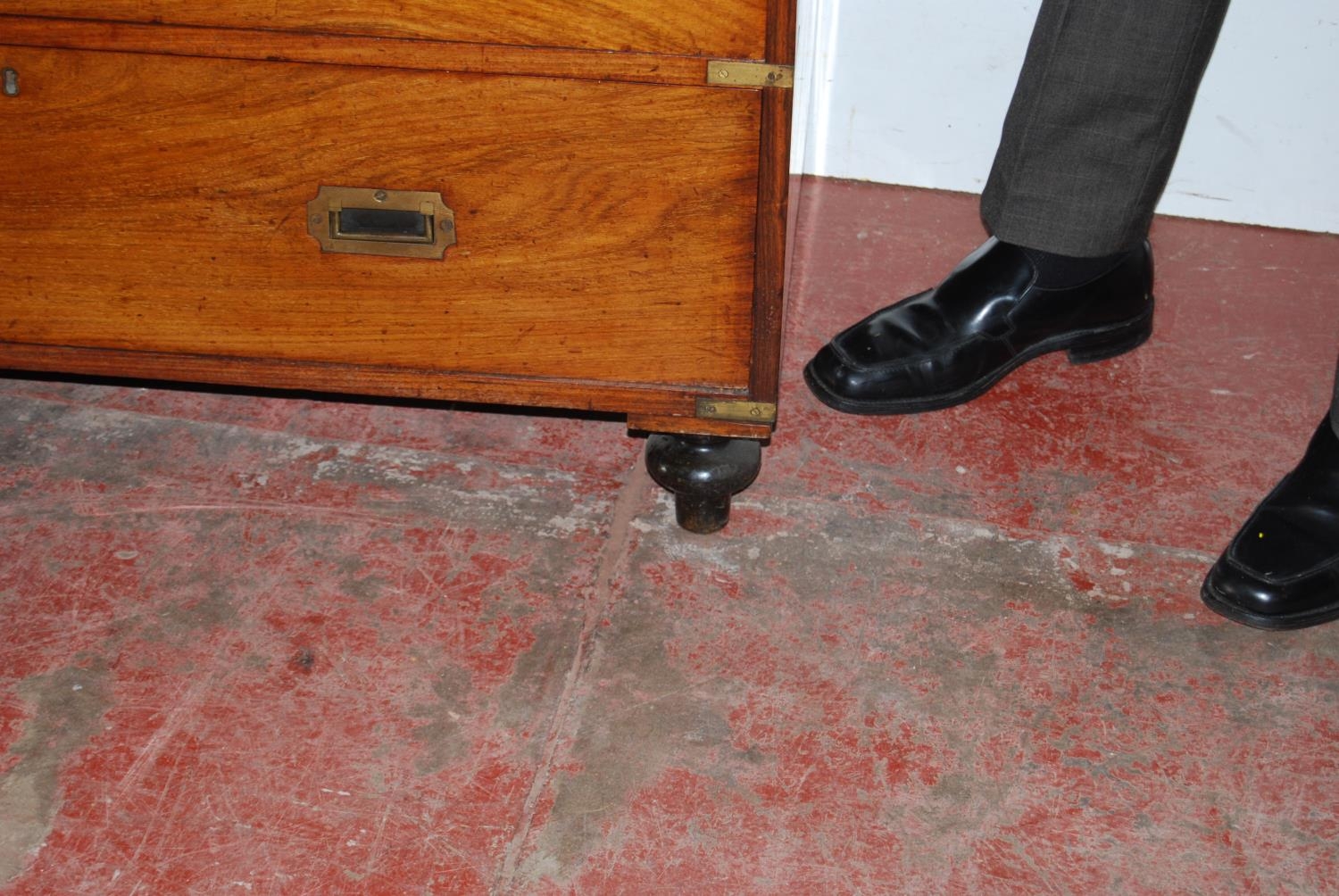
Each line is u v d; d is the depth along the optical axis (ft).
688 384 3.46
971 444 4.34
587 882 2.92
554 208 3.17
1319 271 5.41
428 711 3.31
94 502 3.94
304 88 3.03
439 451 4.23
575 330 3.39
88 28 2.97
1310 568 3.60
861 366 4.28
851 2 5.36
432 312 3.40
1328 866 3.02
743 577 3.76
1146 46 3.72
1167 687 3.48
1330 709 3.44
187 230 3.31
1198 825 3.11
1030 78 3.95
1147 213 4.15
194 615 3.56
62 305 3.49
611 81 2.95
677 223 3.16
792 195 5.14
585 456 4.24
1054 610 3.71
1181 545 3.96
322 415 4.37
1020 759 3.26
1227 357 4.83
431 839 3.00
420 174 3.15
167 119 3.12
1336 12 5.09
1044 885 2.96
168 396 4.42
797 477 4.17
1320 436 3.79
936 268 5.26
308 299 3.41
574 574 3.75
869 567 3.83
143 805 3.04
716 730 3.29
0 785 3.07
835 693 3.41
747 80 2.89
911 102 5.59
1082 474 4.24
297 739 3.22
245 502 3.97
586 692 3.38
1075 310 4.42
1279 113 5.39
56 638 3.47
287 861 2.93
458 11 2.87
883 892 2.93
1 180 3.26
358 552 3.80
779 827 3.06
